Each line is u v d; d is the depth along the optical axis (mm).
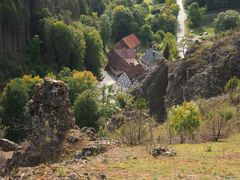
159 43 175500
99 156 26875
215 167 23828
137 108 53594
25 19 137125
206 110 52188
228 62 72750
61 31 133625
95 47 144000
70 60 137500
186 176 21531
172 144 33562
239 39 75688
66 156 32156
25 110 75125
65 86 36000
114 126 48500
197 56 77000
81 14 169125
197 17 186125
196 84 72500
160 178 21047
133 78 136875
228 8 198750
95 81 106188
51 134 34125
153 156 26594
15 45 133125
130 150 28672
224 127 38750
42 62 132875
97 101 80750
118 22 177875
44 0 144625
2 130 68375
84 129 36031
